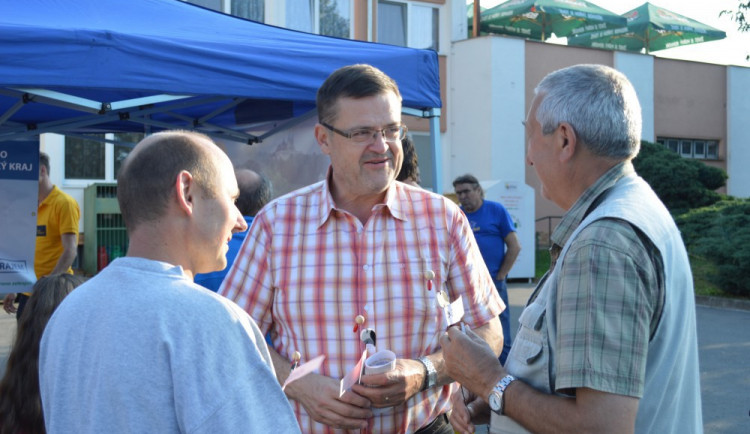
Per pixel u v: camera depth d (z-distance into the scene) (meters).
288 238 2.35
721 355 7.57
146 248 1.46
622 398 1.45
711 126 19.95
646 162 17.58
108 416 1.30
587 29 23.25
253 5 13.35
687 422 1.65
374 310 2.29
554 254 1.77
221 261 1.56
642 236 1.53
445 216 2.41
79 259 12.63
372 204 2.38
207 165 1.50
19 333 2.36
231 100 5.05
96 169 12.91
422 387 2.19
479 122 16.12
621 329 1.47
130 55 3.56
